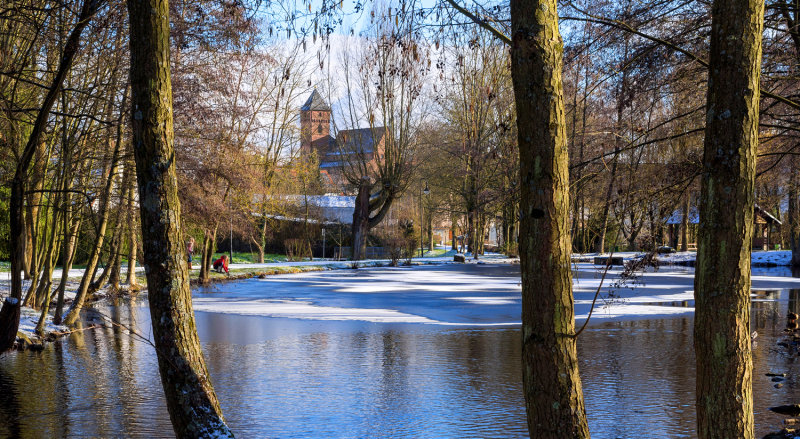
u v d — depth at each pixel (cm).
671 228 5703
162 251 603
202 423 598
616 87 862
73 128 1603
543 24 463
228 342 1535
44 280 1917
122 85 1523
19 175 1161
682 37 856
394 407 968
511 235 6256
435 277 3738
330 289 2973
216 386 1101
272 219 4984
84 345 1526
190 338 612
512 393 1048
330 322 1873
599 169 796
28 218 1733
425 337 1597
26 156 1142
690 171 776
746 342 473
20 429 873
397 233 6141
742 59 461
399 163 5281
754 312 2052
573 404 468
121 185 1884
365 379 1147
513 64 473
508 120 835
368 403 991
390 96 685
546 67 462
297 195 5600
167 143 602
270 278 3747
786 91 974
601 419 901
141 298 2559
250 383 1121
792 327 1709
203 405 604
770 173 1489
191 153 1952
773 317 1927
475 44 655
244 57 1828
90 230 2025
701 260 480
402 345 1484
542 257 466
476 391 1064
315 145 5988
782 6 893
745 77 462
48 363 1312
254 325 1816
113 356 1388
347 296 2636
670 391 1048
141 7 591
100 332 1716
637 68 846
